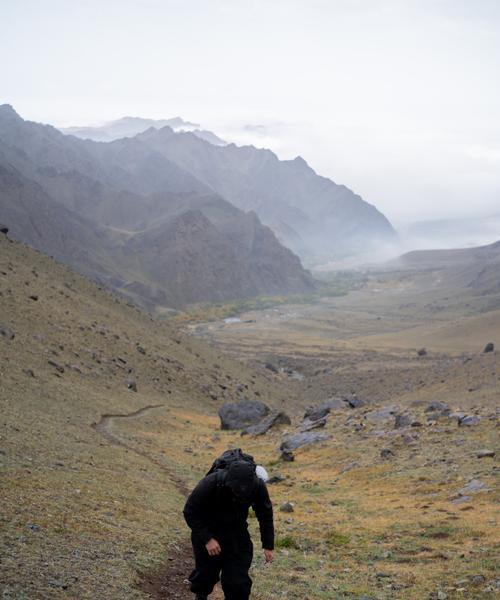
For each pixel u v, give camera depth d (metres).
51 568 9.57
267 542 7.84
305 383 181.50
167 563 12.41
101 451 29.61
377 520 20.38
